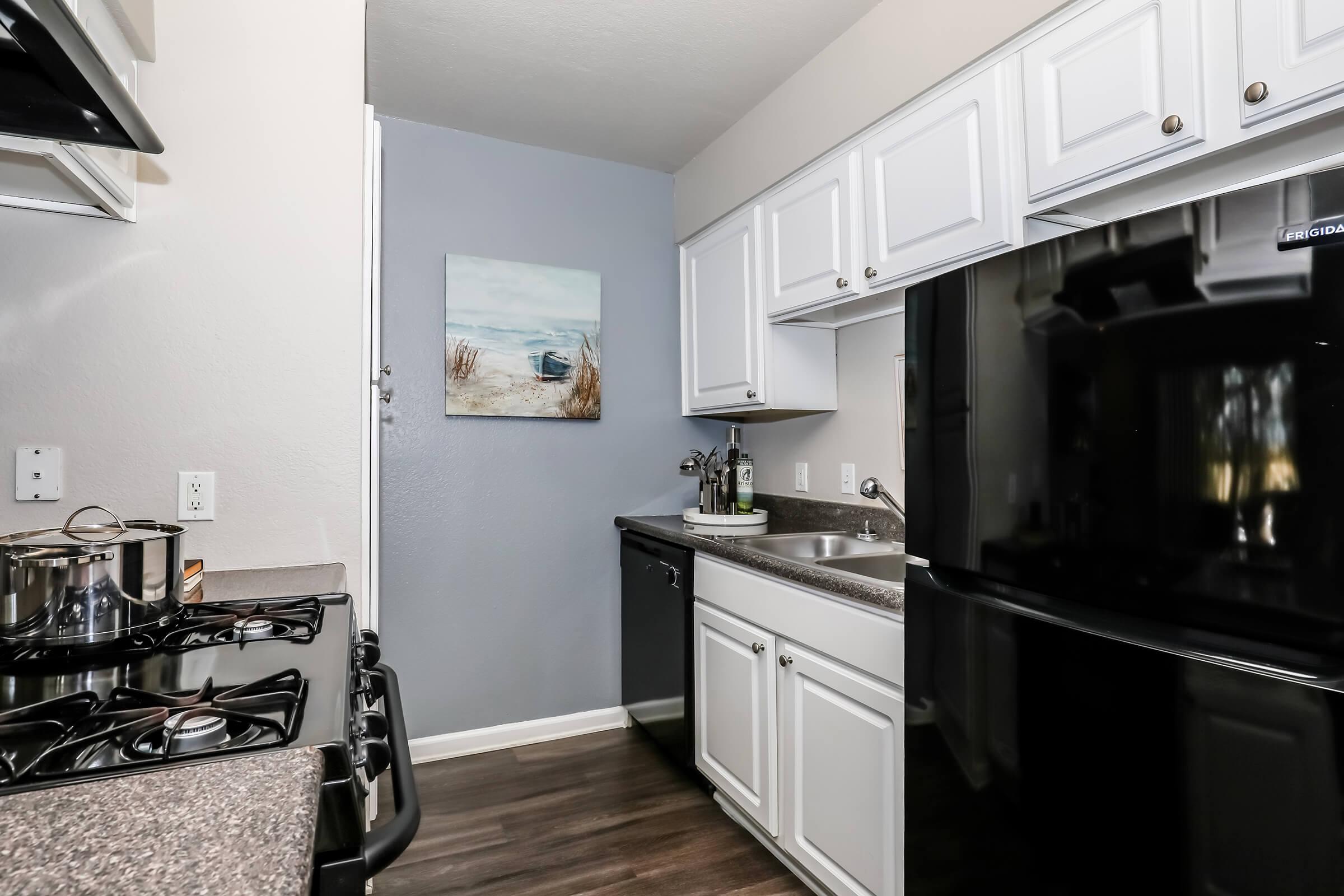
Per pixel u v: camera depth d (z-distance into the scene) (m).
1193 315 0.65
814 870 1.71
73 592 0.95
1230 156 1.19
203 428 1.54
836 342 2.52
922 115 1.75
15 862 0.46
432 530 2.62
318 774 0.62
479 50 2.12
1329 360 0.55
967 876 0.90
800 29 2.01
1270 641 0.59
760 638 1.95
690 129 2.63
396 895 1.76
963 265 1.67
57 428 1.45
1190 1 1.18
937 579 0.99
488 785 2.36
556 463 2.81
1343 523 0.54
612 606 2.92
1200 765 0.63
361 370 1.65
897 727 1.45
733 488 2.70
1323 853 0.55
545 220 2.79
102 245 1.47
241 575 1.51
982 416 0.90
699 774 2.37
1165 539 0.67
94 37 1.21
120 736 0.69
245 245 1.56
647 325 2.99
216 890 0.43
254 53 1.58
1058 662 0.78
